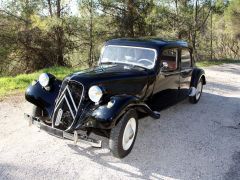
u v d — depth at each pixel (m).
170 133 6.34
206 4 23.20
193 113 7.88
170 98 7.19
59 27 17.97
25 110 7.25
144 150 5.45
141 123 6.81
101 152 5.27
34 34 19.34
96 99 4.86
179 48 7.20
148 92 6.25
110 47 6.71
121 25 20.89
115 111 4.66
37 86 5.63
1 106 7.46
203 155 5.37
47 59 20.62
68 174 4.49
